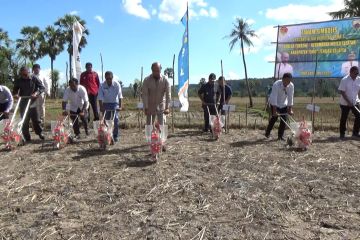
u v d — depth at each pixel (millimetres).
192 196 5922
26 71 10391
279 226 4871
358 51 14039
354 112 11406
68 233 4637
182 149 9531
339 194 6105
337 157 8680
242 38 44750
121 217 5113
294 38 15320
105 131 9477
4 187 6445
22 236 4562
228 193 6051
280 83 10891
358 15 22391
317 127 13906
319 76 14930
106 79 10391
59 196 5965
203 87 12797
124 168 7570
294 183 6621
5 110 9820
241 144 10336
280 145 10180
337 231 4727
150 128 8562
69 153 9086
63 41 53344
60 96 54125
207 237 4543
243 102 43594
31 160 8375
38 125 10930
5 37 45812
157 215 5172
